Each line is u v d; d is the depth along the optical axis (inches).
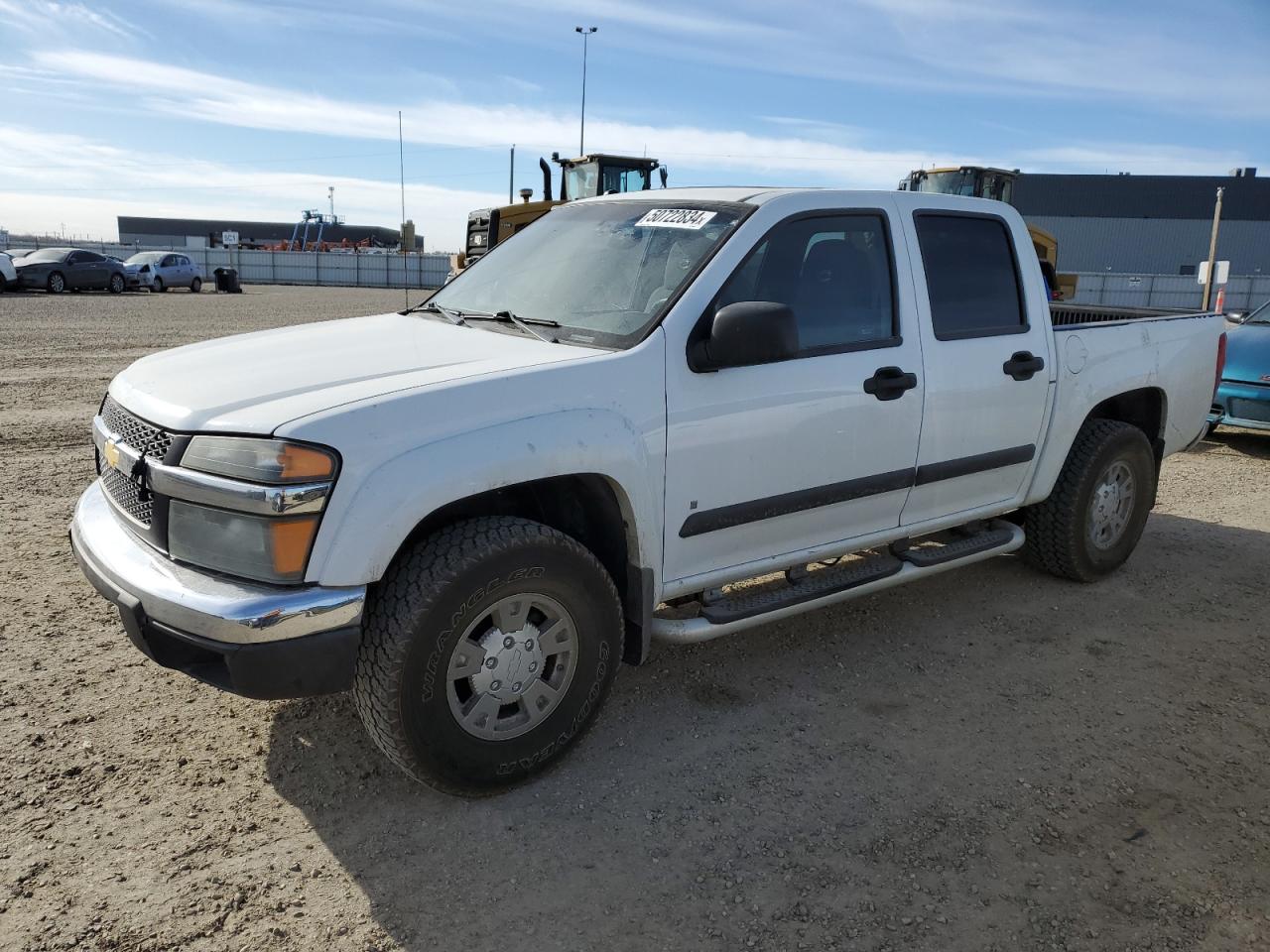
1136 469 198.7
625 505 124.0
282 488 100.2
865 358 147.5
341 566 102.0
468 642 113.2
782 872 107.5
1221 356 220.4
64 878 102.5
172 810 115.0
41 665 148.8
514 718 119.9
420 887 103.7
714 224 140.9
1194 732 140.7
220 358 131.2
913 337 154.5
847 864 109.0
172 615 103.8
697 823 116.3
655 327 128.0
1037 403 175.2
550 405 116.1
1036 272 178.5
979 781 126.5
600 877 106.0
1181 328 209.8
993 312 169.8
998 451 170.7
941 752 133.9
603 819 116.6
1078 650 168.7
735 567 141.8
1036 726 141.7
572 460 115.7
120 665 150.3
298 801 118.0
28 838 108.6
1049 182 2807.6
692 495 131.6
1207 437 367.6
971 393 162.6
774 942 96.7
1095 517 194.9
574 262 150.9
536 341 133.1
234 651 100.4
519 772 120.2
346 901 101.0
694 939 96.9
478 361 121.8
